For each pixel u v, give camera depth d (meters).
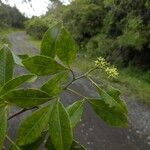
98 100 1.06
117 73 1.04
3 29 45.97
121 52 19.64
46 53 0.99
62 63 0.97
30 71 0.94
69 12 27.53
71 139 0.90
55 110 0.92
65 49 0.98
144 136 9.10
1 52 1.05
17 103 0.91
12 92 0.89
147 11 18.50
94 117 9.74
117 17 21.70
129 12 20.28
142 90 14.68
